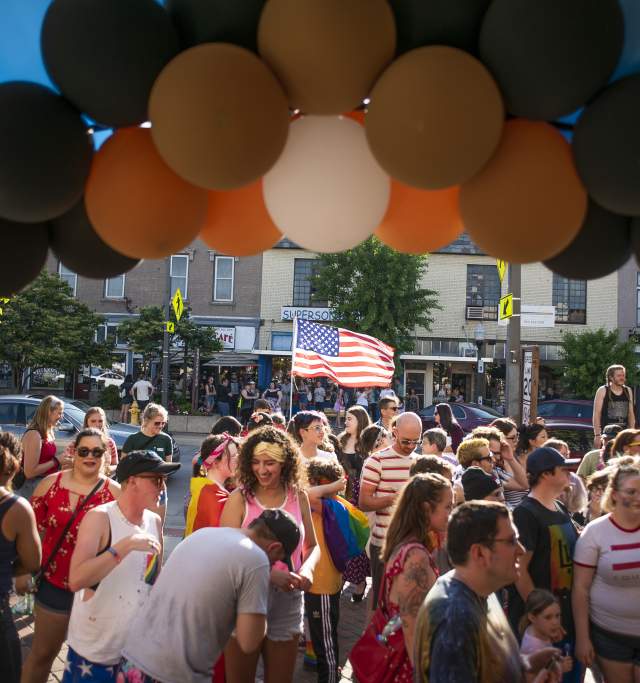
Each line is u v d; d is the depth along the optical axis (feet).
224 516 12.07
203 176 6.19
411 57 6.08
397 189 8.05
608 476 12.75
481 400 82.84
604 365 78.28
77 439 12.78
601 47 6.04
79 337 71.20
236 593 8.53
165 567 8.80
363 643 9.75
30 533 10.80
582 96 6.32
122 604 10.18
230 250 8.63
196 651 8.25
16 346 67.56
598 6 5.99
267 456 11.84
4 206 6.52
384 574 9.81
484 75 6.08
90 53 6.16
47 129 6.40
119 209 6.88
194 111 5.84
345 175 7.18
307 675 14.87
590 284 91.15
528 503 12.13
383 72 6.29
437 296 92.17
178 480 41.11
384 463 16.49
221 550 8.65
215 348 77.46
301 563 12.03
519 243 6.93
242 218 8.20
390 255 77.87
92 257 7.78
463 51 6.23
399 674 9.25
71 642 10.31
